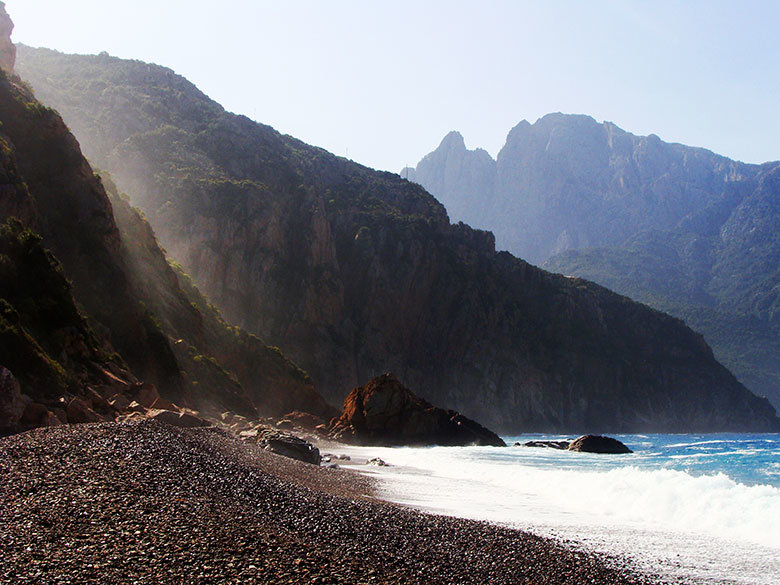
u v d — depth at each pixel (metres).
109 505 13.96
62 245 59.12
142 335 60.56
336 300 190.25
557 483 31.48
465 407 197.88
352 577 12.50
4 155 51.91
